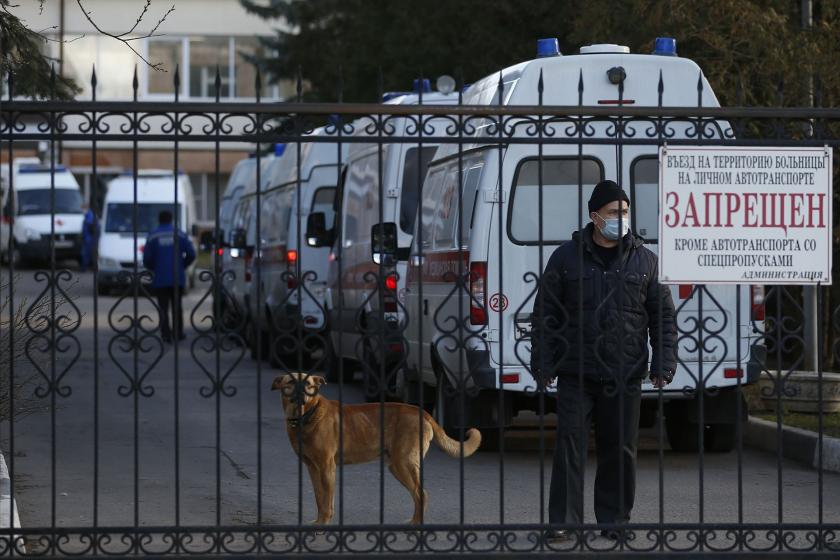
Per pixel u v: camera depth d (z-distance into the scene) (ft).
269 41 385.70
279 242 196.75
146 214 381.60
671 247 68.59
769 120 71.15
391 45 256.52
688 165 68.59
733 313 103.60
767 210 68.90
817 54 132.36
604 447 75.51
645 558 67.05
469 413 106.52
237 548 74.33
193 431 127.03
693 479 99.91
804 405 122.21
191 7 594.24
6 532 64.80
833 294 157.99
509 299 102.58
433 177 124.06
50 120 66.03
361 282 151.74
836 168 140.56
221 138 66.59
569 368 73.72
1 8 93.86
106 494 92.38
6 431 126.31
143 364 198.70
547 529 67.51
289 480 99.60
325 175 186.60
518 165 103.30
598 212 73.46
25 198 469.57
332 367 172.76
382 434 67.82
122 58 578.66
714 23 137.80
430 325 115.65
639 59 104.53
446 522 83.35
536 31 216.54
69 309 304.71
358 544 76.28
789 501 90.74
